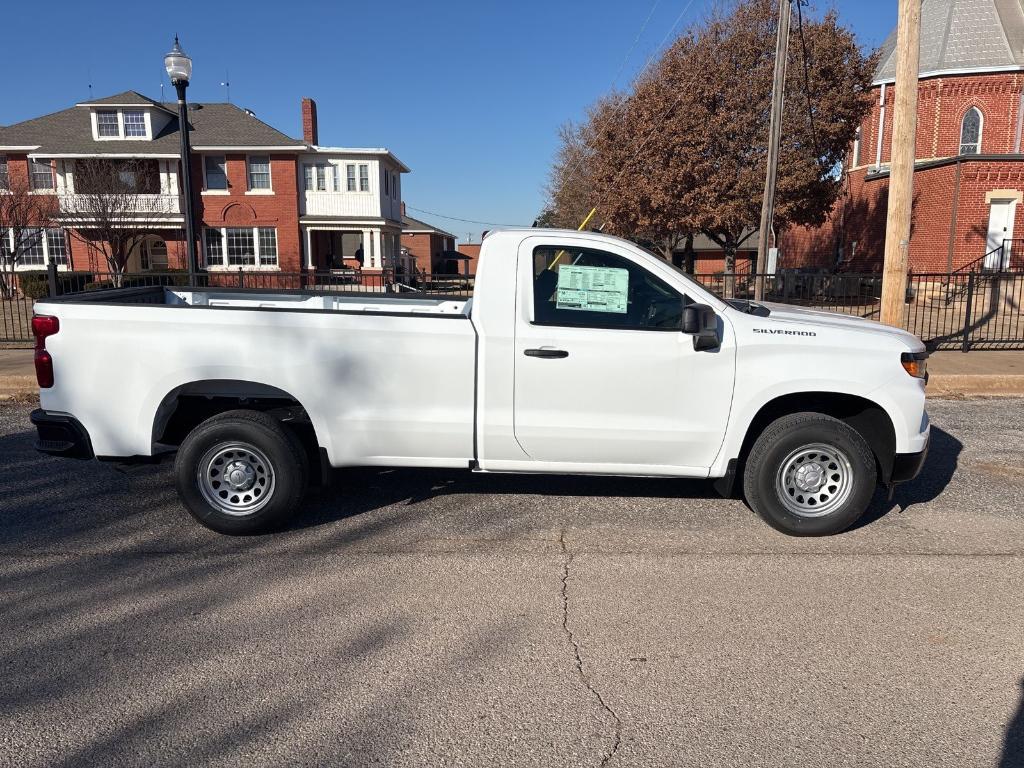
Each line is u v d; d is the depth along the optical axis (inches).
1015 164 808.3
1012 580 165.9
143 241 1353.3
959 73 943.7
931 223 883.4
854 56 816.9
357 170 1323.8
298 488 187.5
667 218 870.4
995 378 401.7
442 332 183.6
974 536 192.4
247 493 188.5
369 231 1331.2
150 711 116.9
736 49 808.9
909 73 381.4
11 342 518.3
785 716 116.7
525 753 108.0
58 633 140.6
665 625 145.4
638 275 186.2
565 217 1662.2
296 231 1294.3
